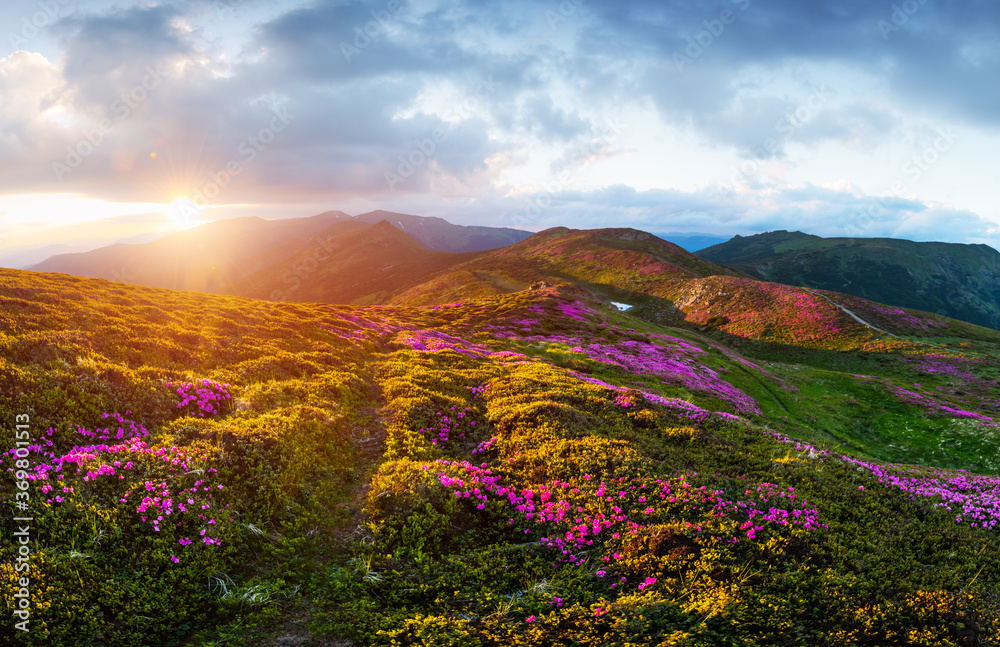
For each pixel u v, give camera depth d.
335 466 14.76
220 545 10.16
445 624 8.64
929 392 52.38
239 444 13.76
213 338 24.56
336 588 9.66
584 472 14.68
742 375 51.75
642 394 24.78
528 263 159.38
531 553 11.11
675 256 150.50
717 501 13.23
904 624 9.26
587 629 8.56
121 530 9.77
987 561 11.93
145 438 13.67
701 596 9.48
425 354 32.50
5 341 16.19
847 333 74.44
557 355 44.06
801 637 8.70
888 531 13.06
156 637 8.09
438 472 14.21
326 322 36.53
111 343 19.45
